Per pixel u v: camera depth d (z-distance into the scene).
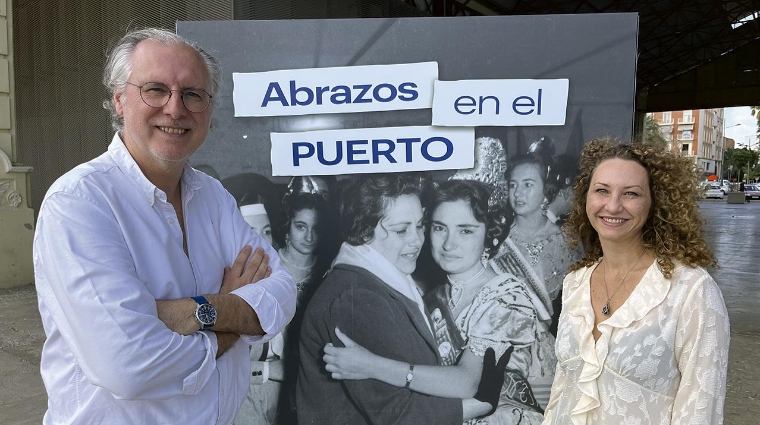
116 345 1.11
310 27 2.22
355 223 2.30
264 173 2.29
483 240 2.29
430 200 2.29
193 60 1.33
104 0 7.46
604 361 1.48
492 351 2.33
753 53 26.41
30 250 6.78
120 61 1.31
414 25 2.21
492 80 2.21
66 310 1.13
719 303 1.40
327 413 2.36
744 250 10.29
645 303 1.46
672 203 1.50
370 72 2.22
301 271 2.32
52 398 1.24
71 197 1.17
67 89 8.08
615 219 1.54
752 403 3.39
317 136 2.26
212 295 1.32
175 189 1.45
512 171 2.26
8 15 6.60
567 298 1.70
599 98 2.21
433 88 2.22
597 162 1.67
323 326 2.35
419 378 2.34
